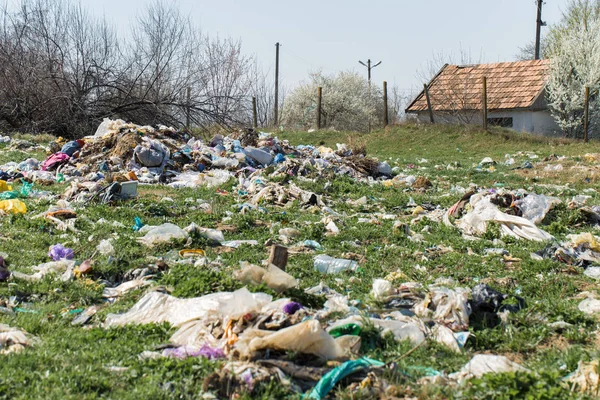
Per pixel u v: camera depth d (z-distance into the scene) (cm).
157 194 1467
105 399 468
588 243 1070
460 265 946
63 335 602
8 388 468
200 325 590
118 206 1273
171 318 634
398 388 496
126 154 1786
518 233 1182
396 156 3023
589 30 3781
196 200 1405
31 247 933
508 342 626
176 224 1147
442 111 3909
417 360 566
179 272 766
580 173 2181
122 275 817
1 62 2833
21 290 729
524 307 716
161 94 2912
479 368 537
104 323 649
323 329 540
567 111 3628
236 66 2986
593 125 3681
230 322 567
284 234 1096
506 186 1914
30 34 2894
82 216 1134
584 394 484
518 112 3772
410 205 1508
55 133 2894
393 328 613
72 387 476
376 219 1316
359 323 601
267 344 523
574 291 840
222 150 1959
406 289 739
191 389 481
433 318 664
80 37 2908
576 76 3719
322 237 1095
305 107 4853
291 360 521
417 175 2170
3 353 536
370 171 2097
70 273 792
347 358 536
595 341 643
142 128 2002
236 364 512
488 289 716
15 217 1088
